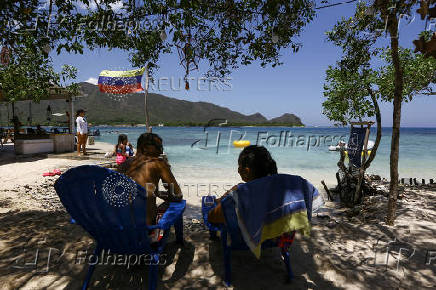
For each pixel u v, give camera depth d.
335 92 5.34
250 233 2.04
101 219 2.04
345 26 4.14
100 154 10.30
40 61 3.82
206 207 3.01
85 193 1.97
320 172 8.88
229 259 2.40
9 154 10.79
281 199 2.12
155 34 3.65
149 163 2.47
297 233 3.64
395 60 3.41
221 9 3.64
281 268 2.69
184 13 3.41
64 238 3.33
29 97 9.98
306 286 2.37
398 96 3.54
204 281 2.46
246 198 2.03
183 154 14.10
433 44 1.05
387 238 3.38
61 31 3.32
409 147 19.91
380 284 2.39
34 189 5.76
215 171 8.81
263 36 3.81
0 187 5.84
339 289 2.32
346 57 4.32
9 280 2.40
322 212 4.76
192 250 3.09
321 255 2.95
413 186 6.62
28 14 3.07
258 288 2.35
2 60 3.52
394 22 2.97
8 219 3.98
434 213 4.32
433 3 1.10
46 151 11.09
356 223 4.05
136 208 2.00
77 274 2.54
